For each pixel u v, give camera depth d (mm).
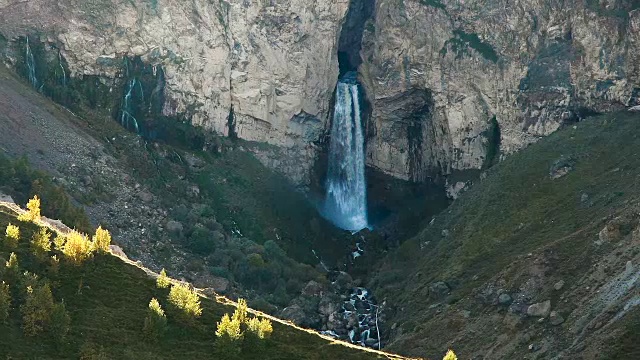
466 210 140250
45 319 73500
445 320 109062
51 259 82250
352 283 137750
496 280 109938
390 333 116875
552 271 104812
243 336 79562
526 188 133375
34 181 107625
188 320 80625
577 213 118625
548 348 92812
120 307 80250
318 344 82625
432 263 130250
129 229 120500
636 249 96938
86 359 71688
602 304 93375
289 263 136500
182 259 119500
